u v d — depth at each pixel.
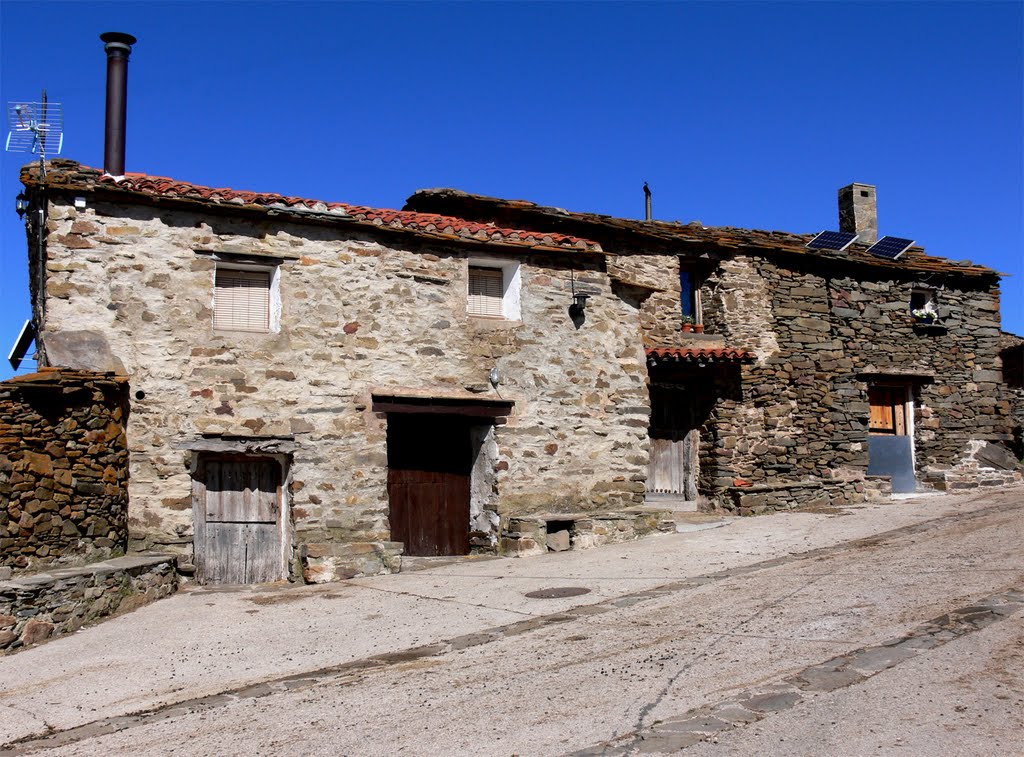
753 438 15.82
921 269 17.84
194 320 10.64
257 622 8.76
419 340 11.84
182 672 7.24
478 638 7.84
